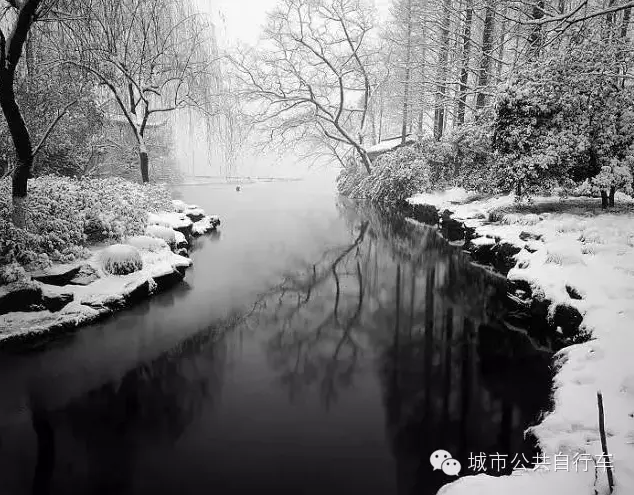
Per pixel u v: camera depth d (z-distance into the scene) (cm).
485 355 622
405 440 444
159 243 1030
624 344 447
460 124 1802
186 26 1911
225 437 456
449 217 1330
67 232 860
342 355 640
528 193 1056
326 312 816
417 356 631
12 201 816
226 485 390
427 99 2270
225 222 1828
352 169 3147
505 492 289
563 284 623
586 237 725
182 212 1580
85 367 607
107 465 419
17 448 447
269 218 1945
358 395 531
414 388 543
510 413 483
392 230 1628
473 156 1493
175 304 854
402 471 400
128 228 1048
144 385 562
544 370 568
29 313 704
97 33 1417
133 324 755
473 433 450
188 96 1698
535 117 941
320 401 516
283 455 426
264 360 629
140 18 1591
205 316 796
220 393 541
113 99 1683
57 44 1331
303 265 1153
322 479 394
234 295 910
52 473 410
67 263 819
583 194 1141
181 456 427
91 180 1270
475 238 1055
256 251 1307
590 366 430
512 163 1006
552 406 418
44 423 488
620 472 288
